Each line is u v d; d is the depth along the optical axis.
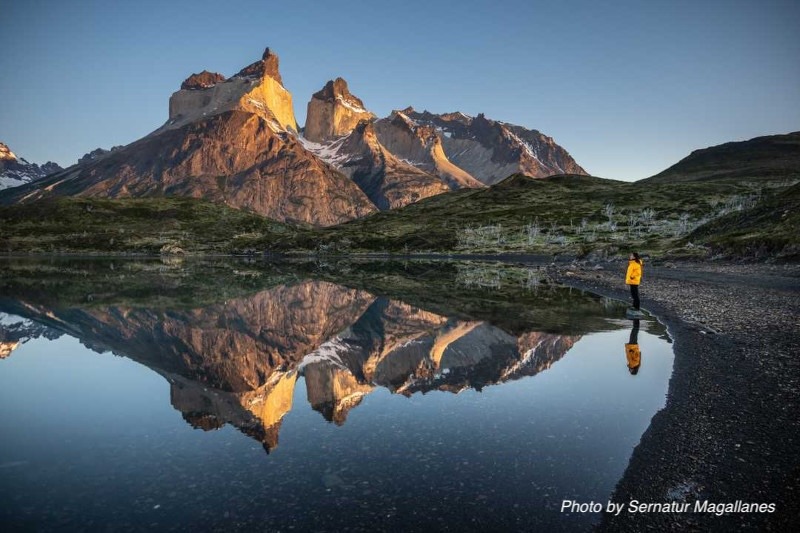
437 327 34.16
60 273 101.06
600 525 8.73
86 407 16.14
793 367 18.58
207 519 8.84
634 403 15.43
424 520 8.80
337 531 8.42
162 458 11.70
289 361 25.09
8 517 8.88
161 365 23.28
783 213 90.69
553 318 35.19
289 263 172.38
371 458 11.52
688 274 69.75
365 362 24.47
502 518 8.91
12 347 27.25
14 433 13.51
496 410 15.12
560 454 11.68
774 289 46.44
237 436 13.25
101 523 8.71
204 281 82.56
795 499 9.55
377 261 181.62
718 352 21.62
